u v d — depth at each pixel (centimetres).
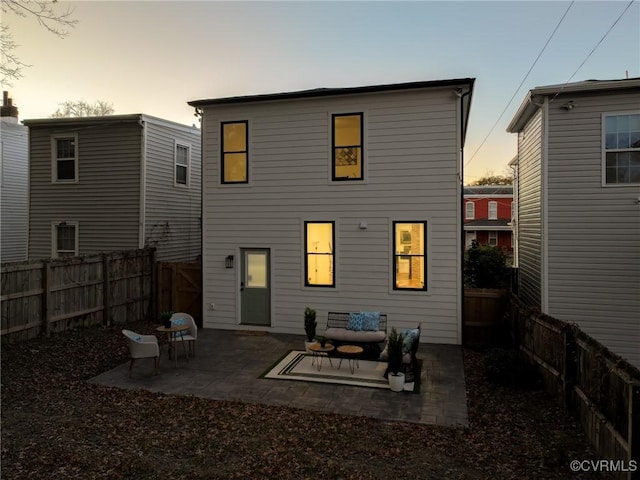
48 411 610
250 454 491
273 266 1127
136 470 452
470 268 1262
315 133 1091
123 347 957
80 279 1041
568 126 968
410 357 763
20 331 894
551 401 663
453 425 582
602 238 954
